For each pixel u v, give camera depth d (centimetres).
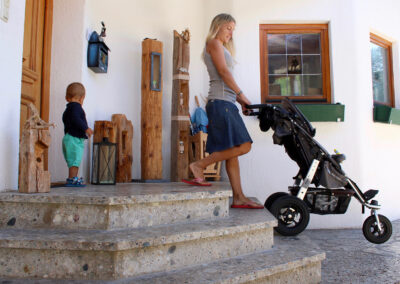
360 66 452
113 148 320
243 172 429
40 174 213
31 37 314
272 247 241
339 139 436
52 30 342
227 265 196
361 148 439
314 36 461
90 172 364
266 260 207
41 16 329
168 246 185
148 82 409
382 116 457
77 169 288
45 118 331
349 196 311
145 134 404
